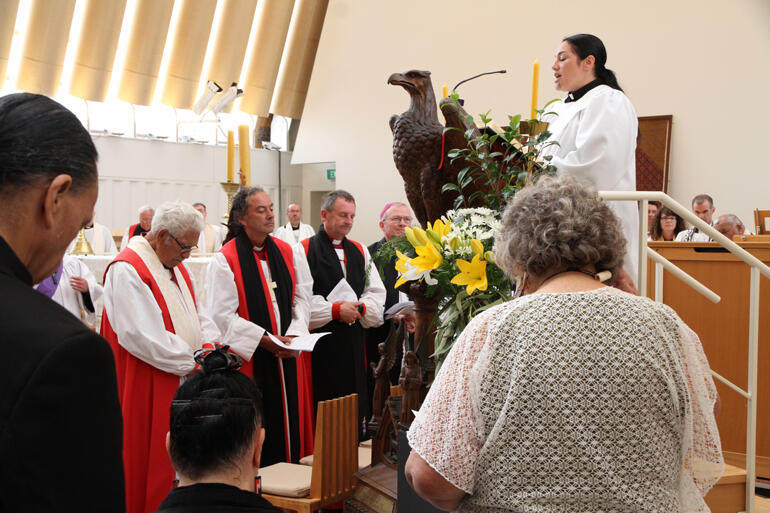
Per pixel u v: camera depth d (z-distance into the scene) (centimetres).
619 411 115
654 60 743
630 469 115
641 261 238
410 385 220
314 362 423
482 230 208
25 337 81
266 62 1202
